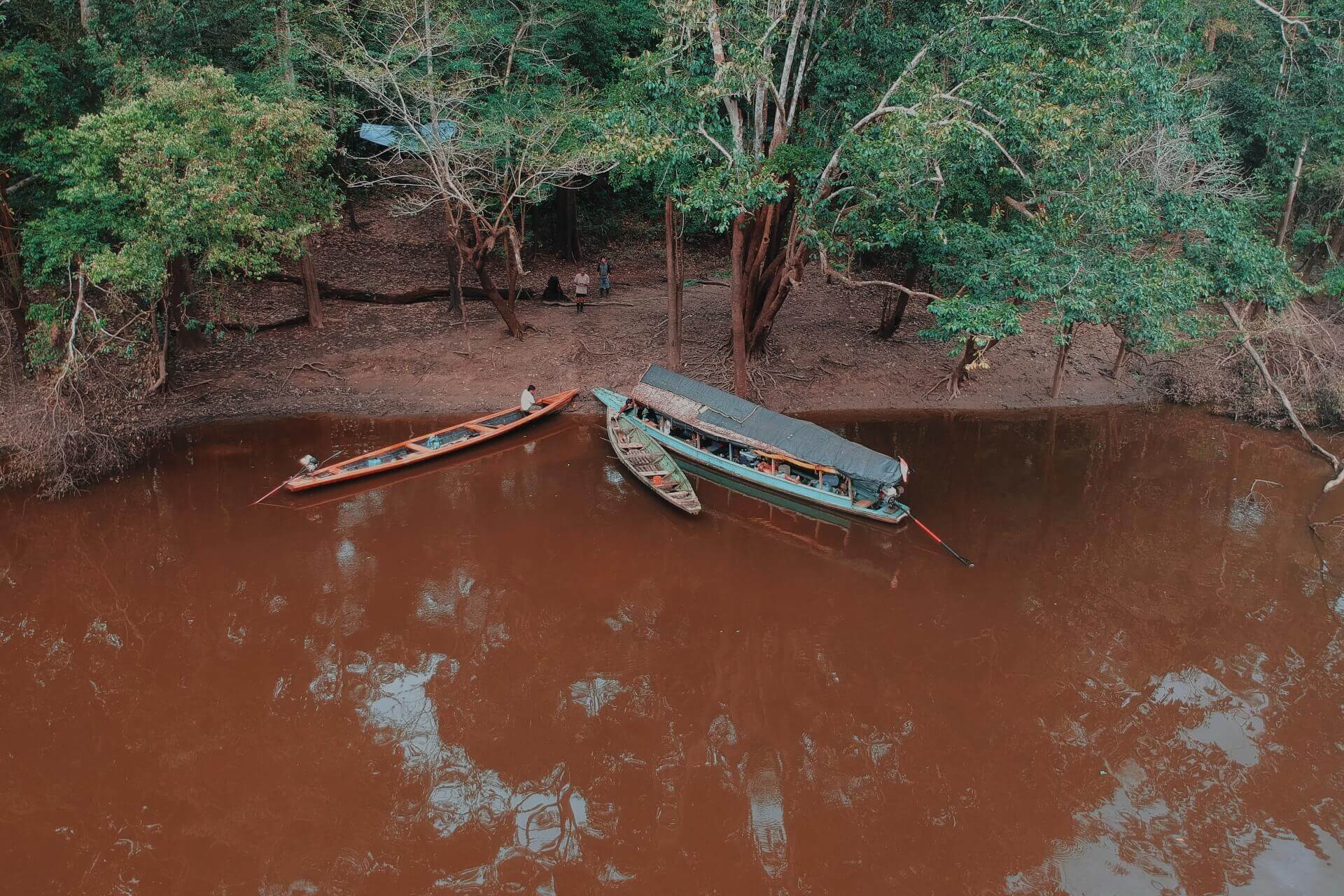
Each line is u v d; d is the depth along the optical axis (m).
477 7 24.83
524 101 22.95
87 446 18.31
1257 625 15.00
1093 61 15.58
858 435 21.53
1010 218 20.69
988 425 22.58
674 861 10.40
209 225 16.16
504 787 11.63
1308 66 25.34
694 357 24.31
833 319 27.25
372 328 25.12
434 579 15.91
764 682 13.57
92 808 10.70
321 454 19.80
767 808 11.27
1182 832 10.65
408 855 10.41
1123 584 16.08
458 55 23.23
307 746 12.10
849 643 14.38
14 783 10.97
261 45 20.64
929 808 11.10
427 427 21.39
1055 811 11.00
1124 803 11.14
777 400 22.88
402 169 31.12
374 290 27.09
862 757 12.08
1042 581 16.11
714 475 19.94
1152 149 17.52
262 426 20.89
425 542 16.92
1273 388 21.55
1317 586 16.19
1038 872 10.05
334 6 20.88
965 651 14.20
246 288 26.45
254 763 11.70
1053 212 16.98
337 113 22.66
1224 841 10.50
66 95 17.78
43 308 16.77
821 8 19.45
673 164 18.33
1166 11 17.80
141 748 11.77
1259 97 25.25
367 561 16.31
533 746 12.39
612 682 13.64
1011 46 15.71
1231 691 13.34
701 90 16.58
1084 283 16.16
